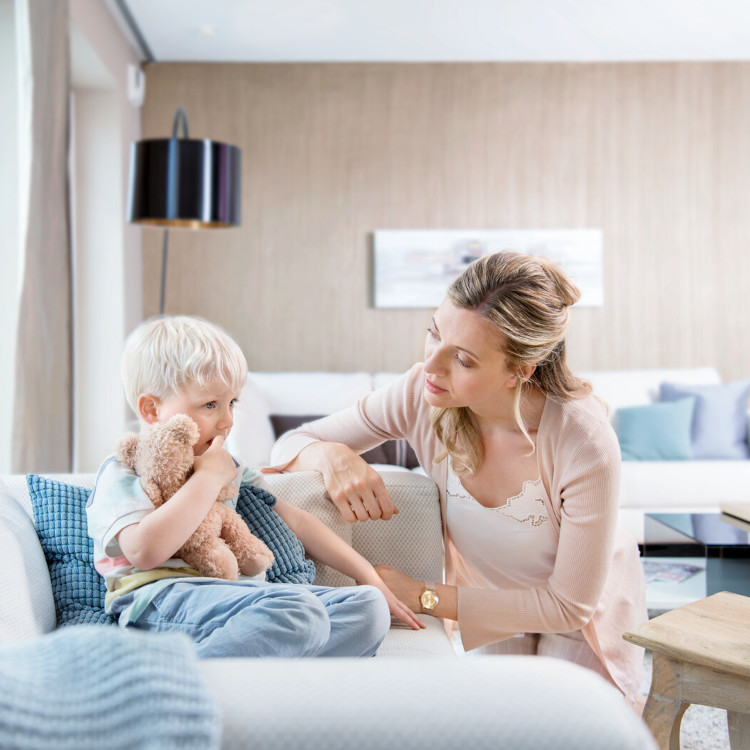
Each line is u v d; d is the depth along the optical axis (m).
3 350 3.07
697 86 5.38
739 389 4.23
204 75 5.29
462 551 1.64
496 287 1.32
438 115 5.34
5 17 3.13
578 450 1.43
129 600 1.15
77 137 4.62
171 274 5.32
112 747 0.50
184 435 1.23
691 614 1.35
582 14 4.52
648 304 5.41
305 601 1.06
